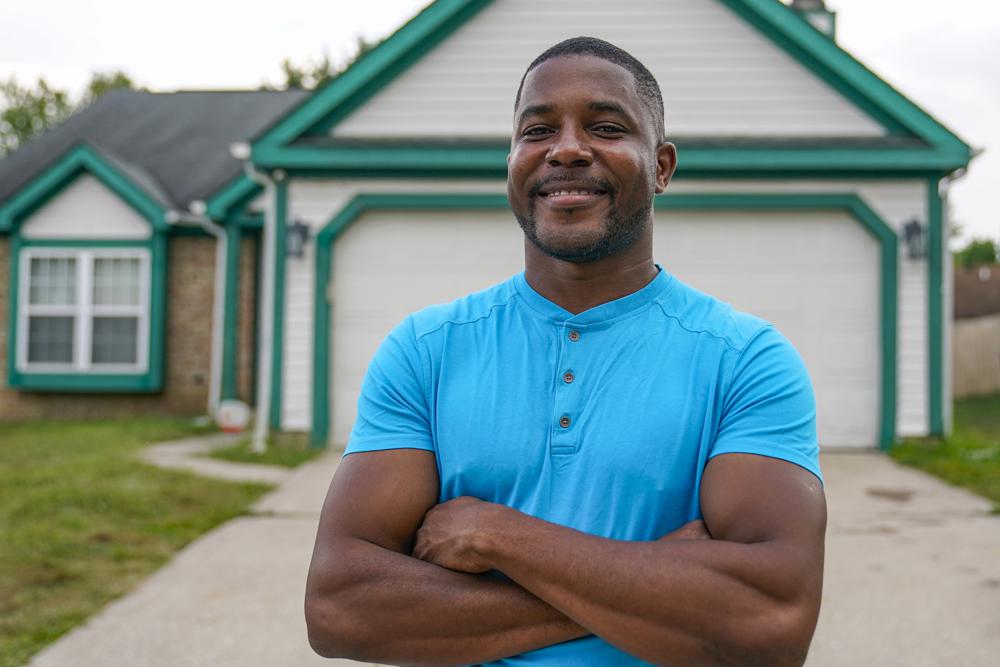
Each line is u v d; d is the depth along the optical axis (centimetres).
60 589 439
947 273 852
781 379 139
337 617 137
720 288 867
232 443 970
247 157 859
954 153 826
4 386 1302
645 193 148
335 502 145
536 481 138
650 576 126
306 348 880
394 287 886
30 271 1290
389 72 883
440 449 144
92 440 983
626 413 138
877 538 538
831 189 855
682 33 874
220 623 399
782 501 131
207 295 1305
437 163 858
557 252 145
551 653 134
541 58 153
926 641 375
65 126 1602
